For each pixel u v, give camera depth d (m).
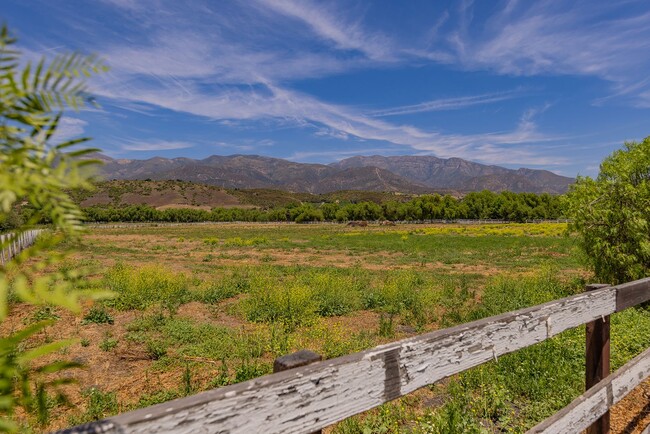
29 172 0.39
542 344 5.75
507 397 4.47
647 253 8.16
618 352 5.30
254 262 20.77
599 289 2.62
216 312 9.50
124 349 6.84
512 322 1.96
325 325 7.88
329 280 12.62
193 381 5.54
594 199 8.90
